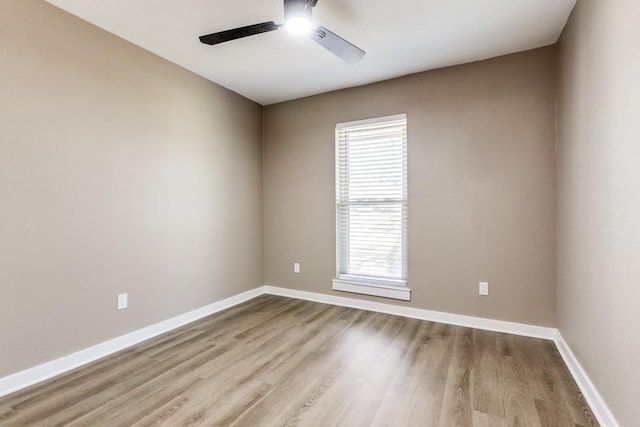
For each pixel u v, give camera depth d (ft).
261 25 6.21
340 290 11.79
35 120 6.53
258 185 13.08
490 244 9.32
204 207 10.59
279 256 13.14
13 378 6.26
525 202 8.89
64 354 7.04
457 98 9.67
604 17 5.28
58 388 6.37
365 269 11.51
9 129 6.17
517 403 5.84
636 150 4.25
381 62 9.49
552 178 8.56
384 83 10.78
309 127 12.32
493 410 5.65
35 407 5.76
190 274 10.10
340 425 5.30
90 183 7.49
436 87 9.95
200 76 10.39
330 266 12.03
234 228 11.85
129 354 7.86
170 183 9.44
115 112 7.99
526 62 8.82
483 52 8.92
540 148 8.69
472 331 9.25
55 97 6.84
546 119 8.62
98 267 7.66
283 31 7.79
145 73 8.70
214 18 7.30
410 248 10.41
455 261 9.78
